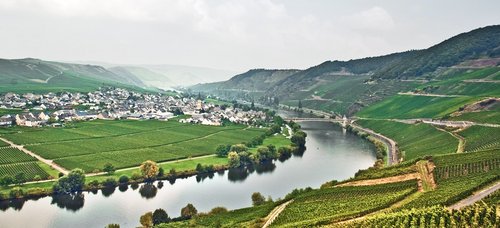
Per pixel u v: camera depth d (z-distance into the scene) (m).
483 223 132.75
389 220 147.75
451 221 136.25
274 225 180.75
